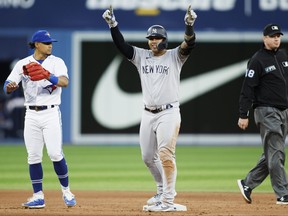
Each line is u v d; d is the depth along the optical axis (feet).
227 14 250.78
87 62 250.78
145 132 96.78
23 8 251.39
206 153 218.18
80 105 251.19
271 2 249.75
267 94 102.22
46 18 250.78
